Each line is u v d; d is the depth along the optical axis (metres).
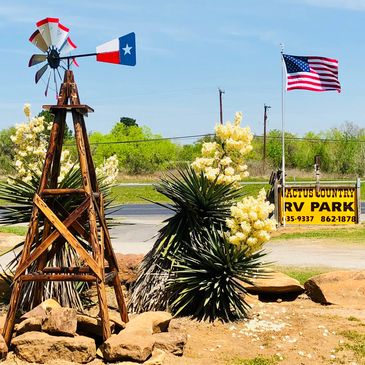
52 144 7.45
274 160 72.69
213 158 9.32
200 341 7.56
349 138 73.56
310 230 21.39
